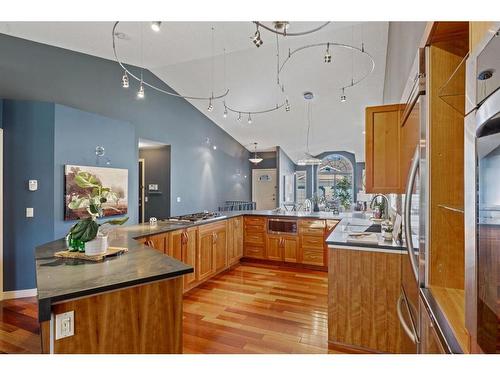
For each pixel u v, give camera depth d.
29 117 3.61
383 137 2.47
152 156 6.52
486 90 0.67
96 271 1.55
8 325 2.72
